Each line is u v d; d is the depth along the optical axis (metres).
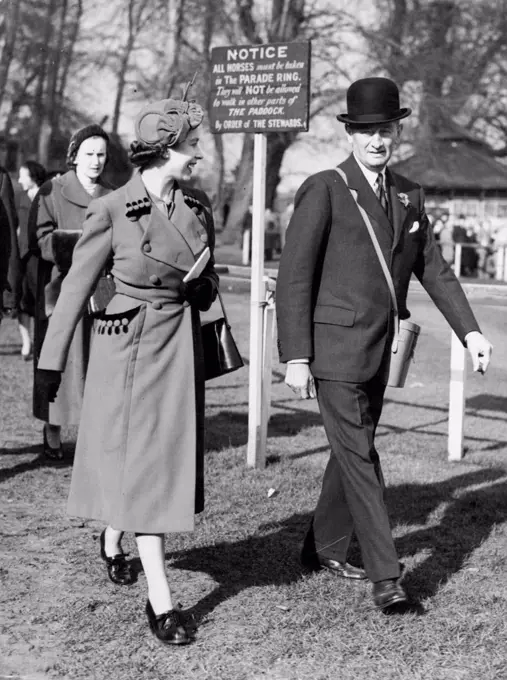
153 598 3.70
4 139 31.55
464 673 3.46
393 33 32.19
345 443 3.95
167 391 3.73
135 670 3.44
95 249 3.77
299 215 3.99
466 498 5.76
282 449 6.98
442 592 4.22
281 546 4.79
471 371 10.36
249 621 3.87
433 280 4.21
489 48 33.03
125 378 3.72
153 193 3.76
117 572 4.30
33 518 5.24
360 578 4.34
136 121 3.72
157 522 3.66
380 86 3.97
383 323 4.00
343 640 3.70
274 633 3.75
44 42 29.66
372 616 3.91
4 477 6.04
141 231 3.72
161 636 3.64
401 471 6.48
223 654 3.57
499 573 4.49
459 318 4.16
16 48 30.06
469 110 34.97
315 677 3.41
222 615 3.93
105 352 3.79
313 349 3.99
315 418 8.32
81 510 3.85
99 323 3.86
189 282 3.76
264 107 6.22
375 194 4.04
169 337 3.74
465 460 6.87
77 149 6.01
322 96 31.27
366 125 3.97
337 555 4.39
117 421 3.73
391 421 8.34
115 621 3.84
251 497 5.64
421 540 4.97
